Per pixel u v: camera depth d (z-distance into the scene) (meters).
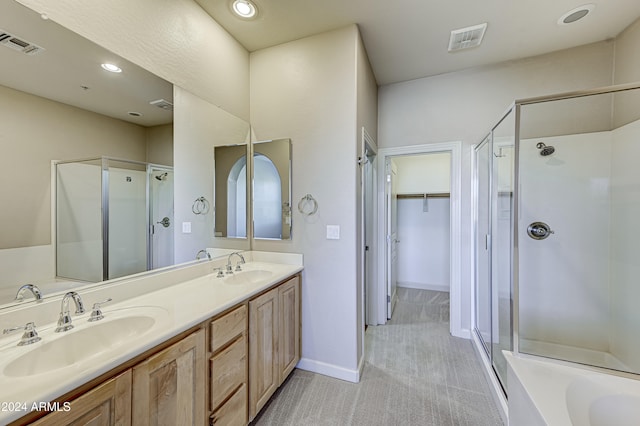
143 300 1.39
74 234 1.22
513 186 1.89
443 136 2.84
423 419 1.65
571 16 1.99
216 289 1.58
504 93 2.62
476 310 2.68
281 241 2.29
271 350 1.76
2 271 0.99
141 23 1.47
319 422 1.63
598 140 2.17
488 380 1.98
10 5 1.01
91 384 0.80
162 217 1.66
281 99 2.28
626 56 2.15
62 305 1.04
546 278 2.32
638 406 1.26
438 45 2.33
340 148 2.08
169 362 1.04
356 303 2.05
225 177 2.15
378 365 2.24
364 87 2.33
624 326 2.00
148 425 0.96
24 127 1.06
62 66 1.17
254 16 1.95
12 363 0.83
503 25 2.08
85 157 1.27
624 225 2.01
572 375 1.39
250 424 1.61
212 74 1.98
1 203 1.00
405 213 4.41
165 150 1.67
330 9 1.88
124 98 1.42
